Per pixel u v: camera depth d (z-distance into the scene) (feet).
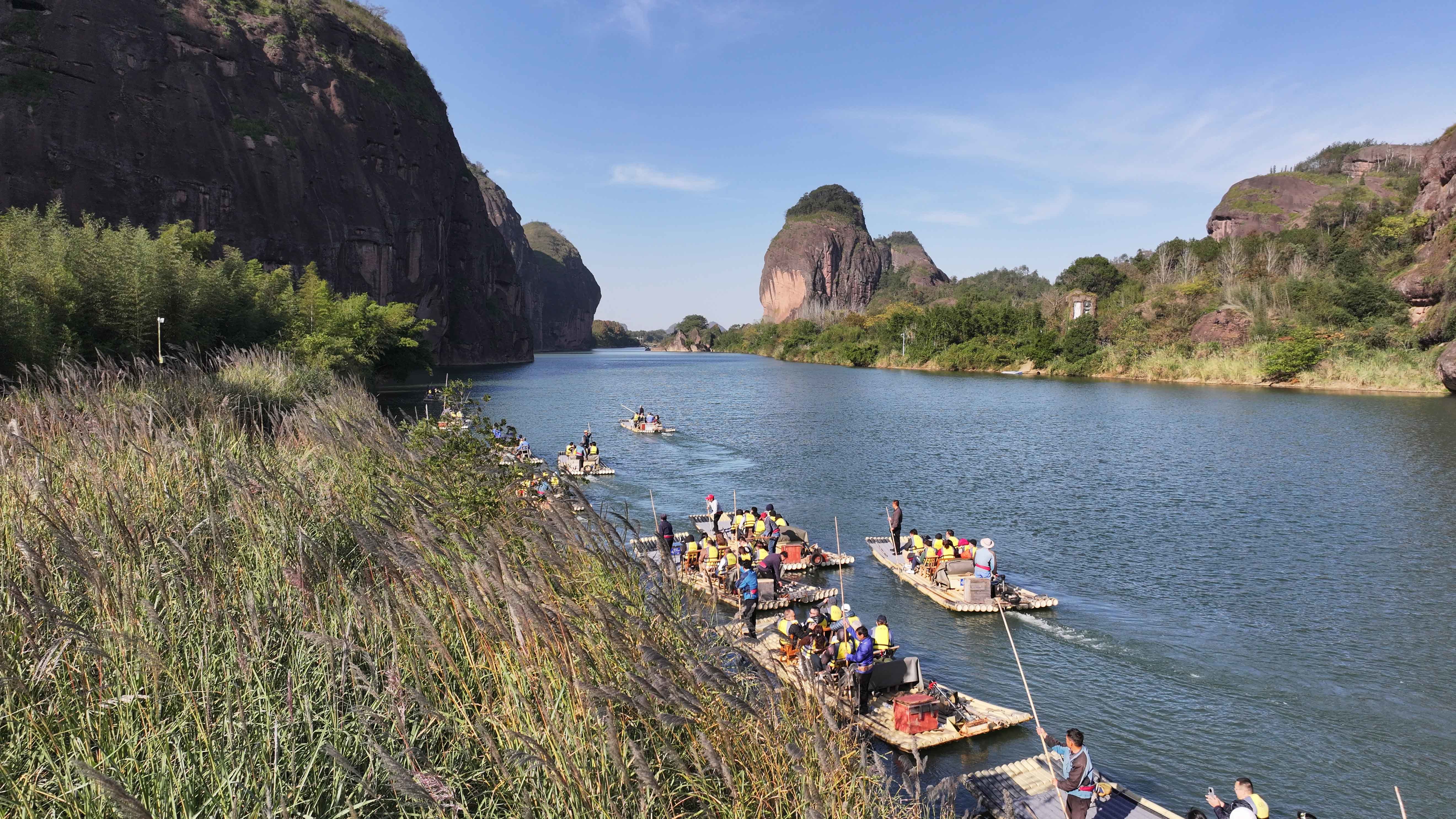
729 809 17.72
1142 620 50.96
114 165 216.95
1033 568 62.08
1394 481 95.09
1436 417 154.61
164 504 24.36
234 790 14.15
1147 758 34.53
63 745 14.90
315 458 35.01
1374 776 33.45
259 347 82.17
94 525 18.85
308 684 17.11
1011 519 78.18
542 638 18.48
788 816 18.08
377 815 15.75
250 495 23.81
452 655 19.85
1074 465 108.37
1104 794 30.01
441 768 16.35
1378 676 42.83
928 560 58.08
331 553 23.15
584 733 17.12
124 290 100.07
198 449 28.50
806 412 183.73
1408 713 38.68
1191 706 39.24
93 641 15.46
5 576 18.24
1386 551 66.44
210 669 16.24
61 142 207.31
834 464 108.88
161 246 116.47
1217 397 209.26
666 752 17.83
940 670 43.37
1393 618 51.29
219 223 242.78
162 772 14.32
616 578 24.27
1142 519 78.07
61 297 92.02
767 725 19.56
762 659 25.36
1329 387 224.53
